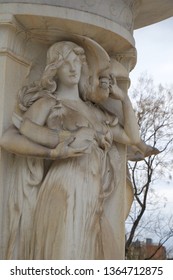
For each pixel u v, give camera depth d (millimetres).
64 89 5289
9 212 4938
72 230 4809
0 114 4992
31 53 5383
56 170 4980
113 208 5488
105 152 5309
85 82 5406
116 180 5520
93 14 5258
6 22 5051
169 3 6227
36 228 4836
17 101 5109
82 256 4832
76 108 5234
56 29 5242
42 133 4816
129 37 5598
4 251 4875
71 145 4859
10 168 5039
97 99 5449
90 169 5035
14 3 5086
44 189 4934
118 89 5508
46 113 5008
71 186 4891
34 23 5172
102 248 5105
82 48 5316
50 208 4828
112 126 5508
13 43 5195
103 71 5395
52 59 5219
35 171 5020
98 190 5066
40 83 5199
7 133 4887
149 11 6438
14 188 4988
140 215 15102
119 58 5797
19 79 5215
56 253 4742
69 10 5148
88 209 4938
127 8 5770
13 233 4879
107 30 5340
